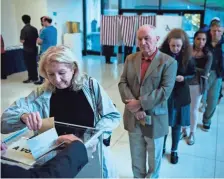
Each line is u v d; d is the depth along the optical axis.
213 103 3.37
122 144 3.13
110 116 1.46
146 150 2.22
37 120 1.15
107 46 8.55
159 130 2.01
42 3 7.87
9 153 0.96
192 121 3.09
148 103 1.90
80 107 1.40
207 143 3.15
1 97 5.09
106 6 9.30
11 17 7.80
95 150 1.15
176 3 8.16
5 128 1.28
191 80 2.82
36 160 0.91
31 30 5.98
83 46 10.09
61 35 8.80
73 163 0.85
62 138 1.01
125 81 2.08
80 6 9.61
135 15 8.26
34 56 6.14
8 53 7.04
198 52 2.98
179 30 2.39
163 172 2.56
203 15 7.84
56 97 1.40
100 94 1.44
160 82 1.92
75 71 1.34
